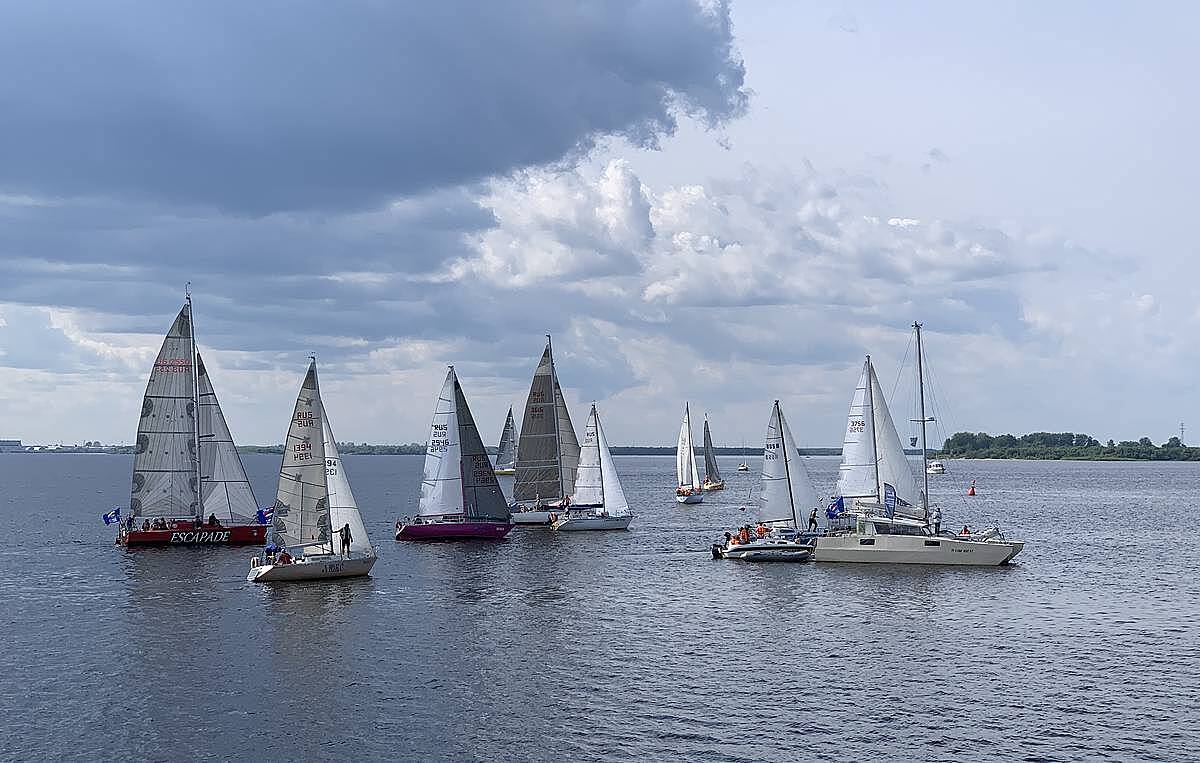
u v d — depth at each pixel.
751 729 39.03
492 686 44.53
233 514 93.06
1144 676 46.66
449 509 99.19
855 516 85.06
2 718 40.19
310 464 72.12
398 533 98.56
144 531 90.75
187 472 91.75
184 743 37.53
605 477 113.19
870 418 84.31
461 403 100.31
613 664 48.31
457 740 37.84
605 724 39.56
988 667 48.19
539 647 51.72
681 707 41.69
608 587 70.44
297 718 40.22
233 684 44.81
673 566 81.12
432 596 66.25
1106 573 78.88
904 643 53.09
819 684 45.06
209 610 61.06
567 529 109.19
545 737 38.12
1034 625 57.91
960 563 81.38
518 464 112.75
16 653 50.31
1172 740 38.09
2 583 71.56
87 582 71.69
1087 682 45.66
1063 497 197.75
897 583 72.62
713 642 53.09
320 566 72.12
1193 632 56.19
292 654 50.09
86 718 40.19
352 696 43.06
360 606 62.47
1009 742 37.81
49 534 110.06
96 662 48.53
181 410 91.50
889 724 39.72
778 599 65.88
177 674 46.44
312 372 72.00
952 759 36.09
